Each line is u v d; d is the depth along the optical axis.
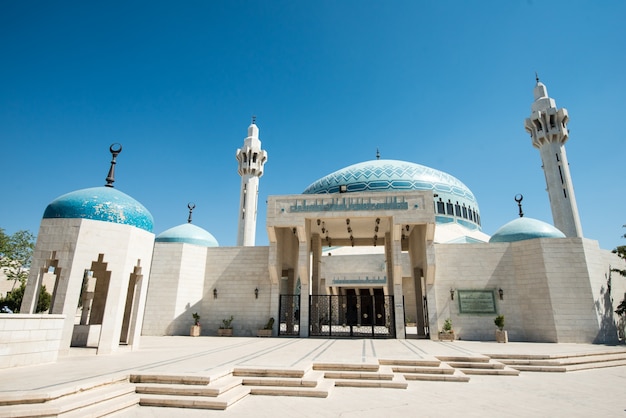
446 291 26.34
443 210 43.84
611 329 23.88
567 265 24.33
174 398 8.85
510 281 25.84
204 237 31.31
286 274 31.86
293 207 26.80
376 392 10.48
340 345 19.52
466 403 9.36
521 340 24.72
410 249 32.66
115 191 17.78
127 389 9.13
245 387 10.16
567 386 11.72
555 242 24.78
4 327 11.19
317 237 31.28
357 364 12.23
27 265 38.09
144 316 26.92
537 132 40.03
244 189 43.44
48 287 39.44
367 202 26.25
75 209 16.09
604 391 10.99
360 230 31.89
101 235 15.98
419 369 12.98
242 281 28.50
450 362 14.57
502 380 12.65
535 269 24.97
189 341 22.12
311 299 28.42
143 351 16.31
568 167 38.69
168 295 27.28
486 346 19.98
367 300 45.16
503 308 25.47
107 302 15.59
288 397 9.70
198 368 11.09
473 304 25.83
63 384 8.66
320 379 10.95
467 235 41.84
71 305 14.71
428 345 20.14
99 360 13.10
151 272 27.70
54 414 7.27
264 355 14.72
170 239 30.62
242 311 27.81
